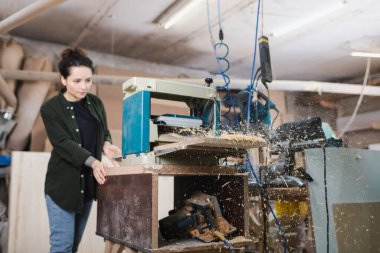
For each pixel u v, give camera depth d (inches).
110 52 168.1
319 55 175.2
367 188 70.1
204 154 52.8
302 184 63.1
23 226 93.5
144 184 44.9
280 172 65.7
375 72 204.2
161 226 50.9
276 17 133.0
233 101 72.8
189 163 51.4
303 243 72.0
